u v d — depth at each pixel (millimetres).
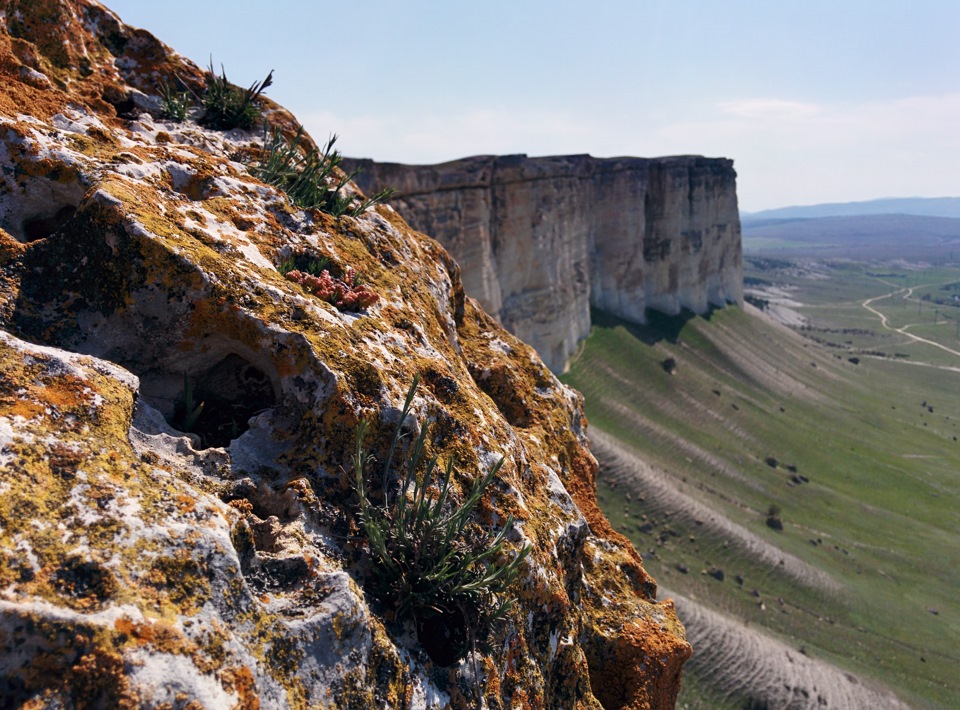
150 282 6055
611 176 98125
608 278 102375
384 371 6711
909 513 78688
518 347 11680
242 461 5914
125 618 3902
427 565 5898
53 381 4953
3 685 3551
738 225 143375
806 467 85062
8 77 7945
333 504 5895
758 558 54562
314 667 4773
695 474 71562
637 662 8391
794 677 39469
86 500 4309
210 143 9648
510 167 69375
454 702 5633
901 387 145125
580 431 11945
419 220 54438
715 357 108500
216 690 4051
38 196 6750
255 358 6445
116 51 10312
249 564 5051
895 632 51125
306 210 9000
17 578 3756
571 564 8156
